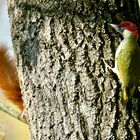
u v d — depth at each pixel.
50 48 11.02
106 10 11.09
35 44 11.12
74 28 11.00
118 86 10.94
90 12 11.04
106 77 10.93
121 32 11.13
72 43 10.98
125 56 11.06
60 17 11.03
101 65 10.94
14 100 12.30
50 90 11.02
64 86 10.96
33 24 11.16
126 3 11.26
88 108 10.88
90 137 10.86
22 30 11.24
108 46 11.01
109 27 11.05
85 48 10.96
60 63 10.98
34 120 11.16
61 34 11.01
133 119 10.91
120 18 11.14
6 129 13.19
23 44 11.23
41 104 11.08
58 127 10.98
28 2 11.21
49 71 11.02
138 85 11.11
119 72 10.96
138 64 11.14
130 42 11.17
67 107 10.94
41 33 11.10
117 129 10.87
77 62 10.95
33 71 11.14
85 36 10.98
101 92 10.91
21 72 11.28
